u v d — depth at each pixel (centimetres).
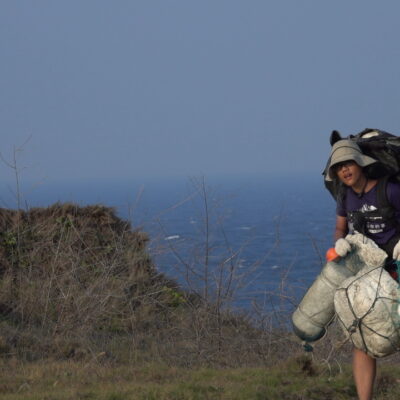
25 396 2517
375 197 2061
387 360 3466
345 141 2077
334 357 3341
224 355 3609
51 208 5269
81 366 3238
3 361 3350
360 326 2016
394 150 2052
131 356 3553
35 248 4853
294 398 2497
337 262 2084
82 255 4862
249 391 2495
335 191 2184
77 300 4012
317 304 2094
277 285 3956
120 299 4422
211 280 3934
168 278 4822
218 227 4062
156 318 4319
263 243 18912
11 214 5106
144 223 4984
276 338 3691
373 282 2011
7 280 4491
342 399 2522
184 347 3712
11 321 4078
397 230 2069
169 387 2573
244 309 4012
